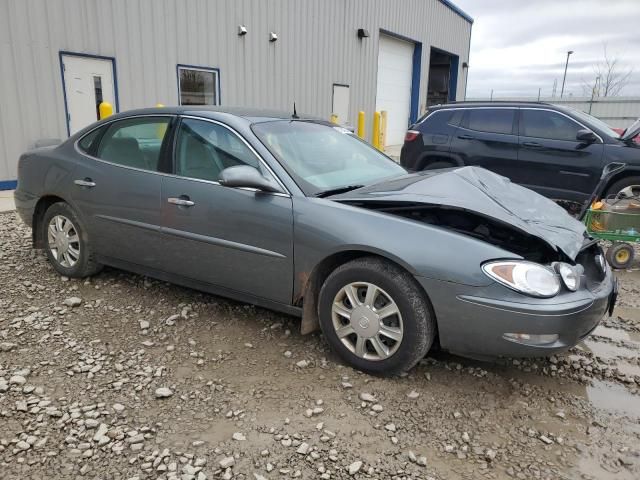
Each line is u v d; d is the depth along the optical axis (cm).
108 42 957
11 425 262
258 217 338
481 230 316
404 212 321
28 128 865
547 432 269
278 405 285
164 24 1049
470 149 821
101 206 419
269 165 344
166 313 400
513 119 795
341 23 1599
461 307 281
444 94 2619
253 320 391
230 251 354
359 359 318
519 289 271
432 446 255
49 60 877
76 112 928
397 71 2045
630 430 272
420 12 2066
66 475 229
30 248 558
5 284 450
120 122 425
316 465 239
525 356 278
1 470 231
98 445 249
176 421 269
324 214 318
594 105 2700
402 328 299
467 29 2570
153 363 327
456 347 293
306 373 319
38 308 402
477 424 274
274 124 386
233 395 294
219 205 354
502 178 403
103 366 321
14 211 733
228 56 1208
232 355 339
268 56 1326
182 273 389
